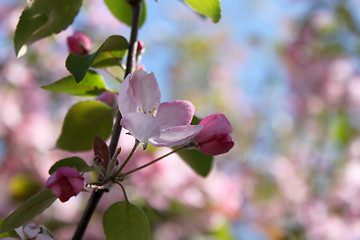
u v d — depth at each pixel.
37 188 0.84
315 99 1.20
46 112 0.96
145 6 0.54
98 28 1.08
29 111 0.92
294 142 1.21
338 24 1.21
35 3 0.46
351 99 1.19
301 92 1.22
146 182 0.73
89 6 1.06
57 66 0.99
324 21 1.21
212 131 0.45
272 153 1.23
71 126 0.50
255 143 1.26
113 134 0.46
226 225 0.78
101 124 0.50
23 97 0.94
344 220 1.02
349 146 1.12
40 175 0.84
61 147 0.51
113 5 0.53
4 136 0.88
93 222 0.74
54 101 0.98
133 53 0.48
